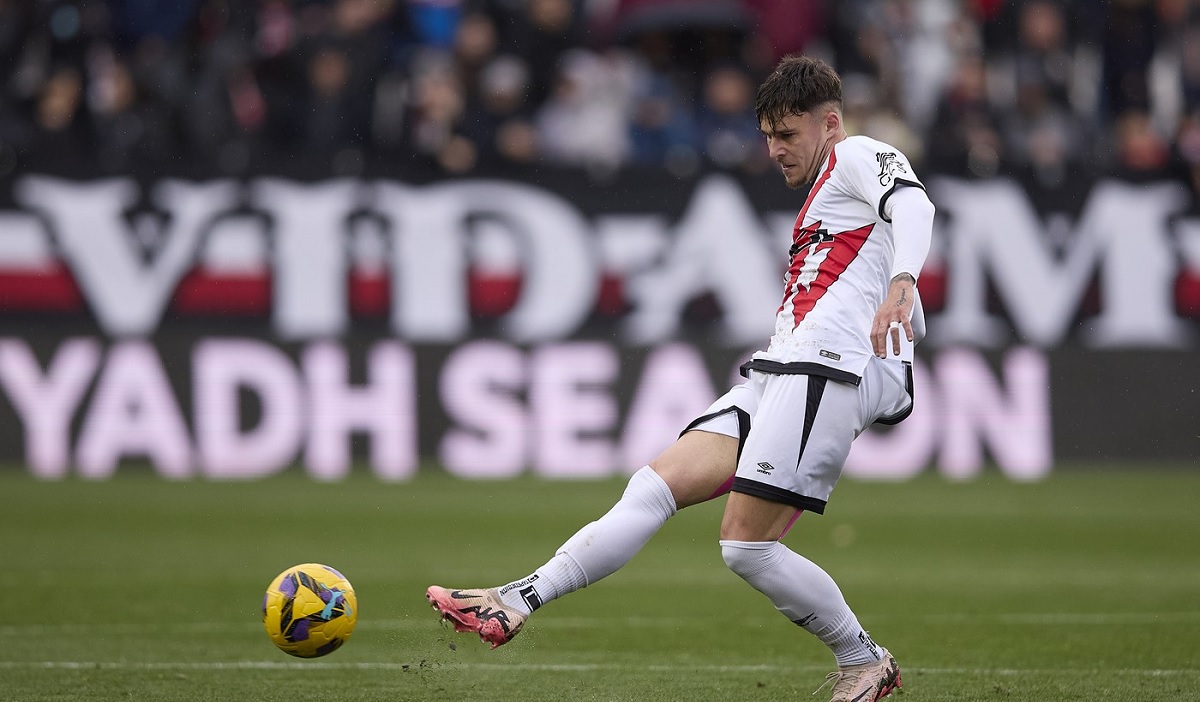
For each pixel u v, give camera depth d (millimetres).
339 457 47750
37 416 46969
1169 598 27719
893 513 41031
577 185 48938
